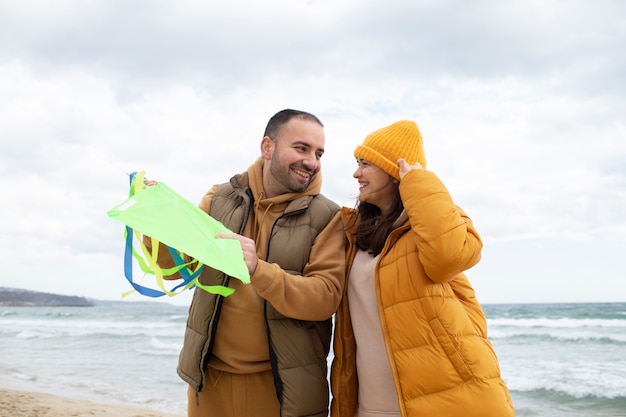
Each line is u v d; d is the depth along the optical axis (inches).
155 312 2139.5
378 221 100.6
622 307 1716.3
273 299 90.7
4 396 304.8
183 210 84.7
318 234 103.7
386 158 100.3
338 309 103.0
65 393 349.7
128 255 80.0
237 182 111.5
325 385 100.2
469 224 93.0
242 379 99.3
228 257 81.6
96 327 1167.0
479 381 85.3
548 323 1053.8
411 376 87.7
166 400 329.1
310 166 104.1
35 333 958.4
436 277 88.1
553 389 376.8
